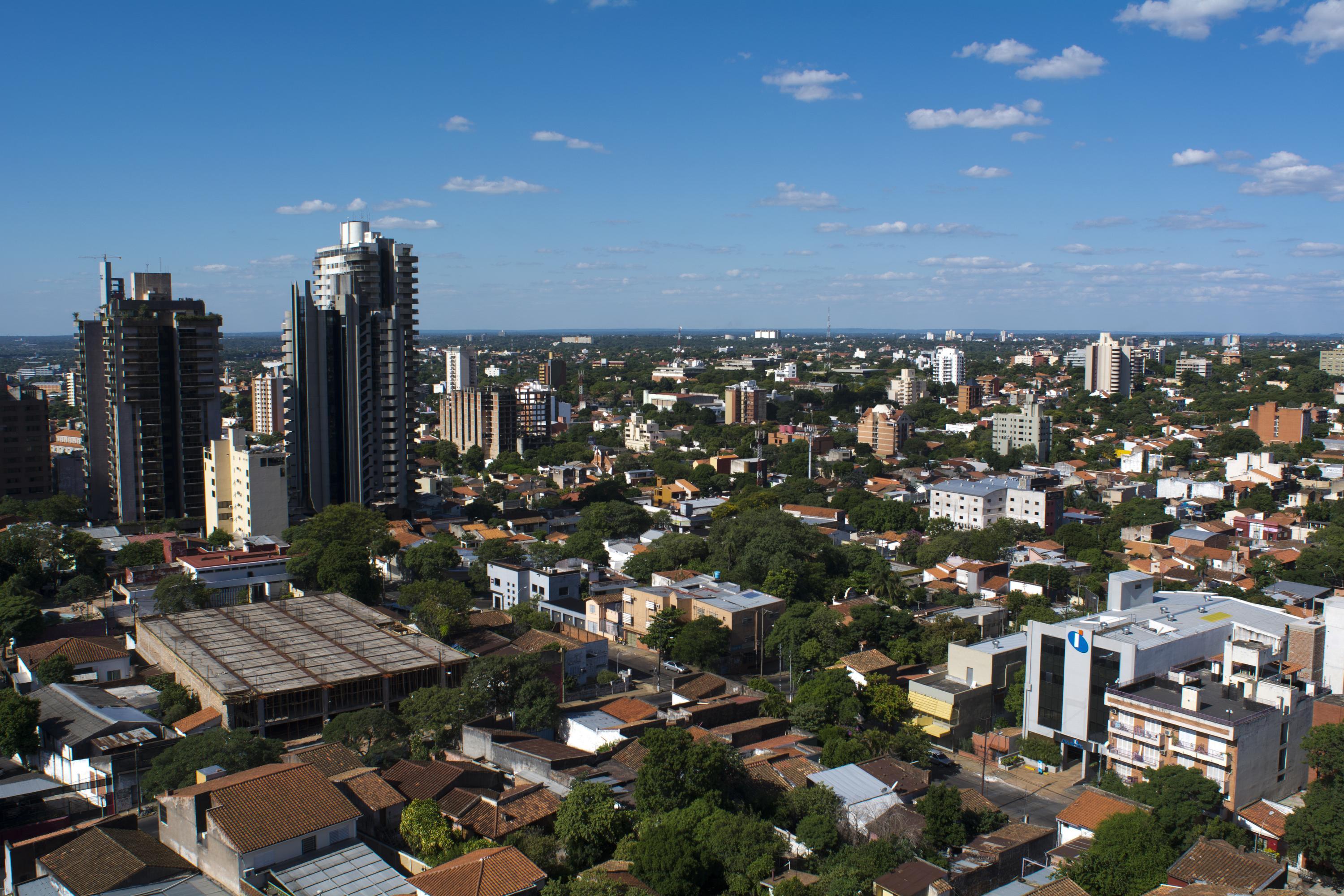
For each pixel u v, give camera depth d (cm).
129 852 8738
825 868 9094
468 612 16762
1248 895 8181
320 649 14362
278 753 10962
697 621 16325
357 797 9719
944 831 9844
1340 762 10512
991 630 17200
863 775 10862
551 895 8019
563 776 10575
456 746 11969
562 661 13850
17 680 13838
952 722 13738
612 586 19850
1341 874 9956
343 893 8200
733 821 9238
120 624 17050
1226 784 10925
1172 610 14512
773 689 14400
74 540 19575
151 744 11075
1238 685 11931
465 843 9181
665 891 8512
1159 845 9381
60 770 11306
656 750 10156
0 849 9512
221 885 8581
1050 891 8550
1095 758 12975
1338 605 13450
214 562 18375
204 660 13725
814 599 19188
